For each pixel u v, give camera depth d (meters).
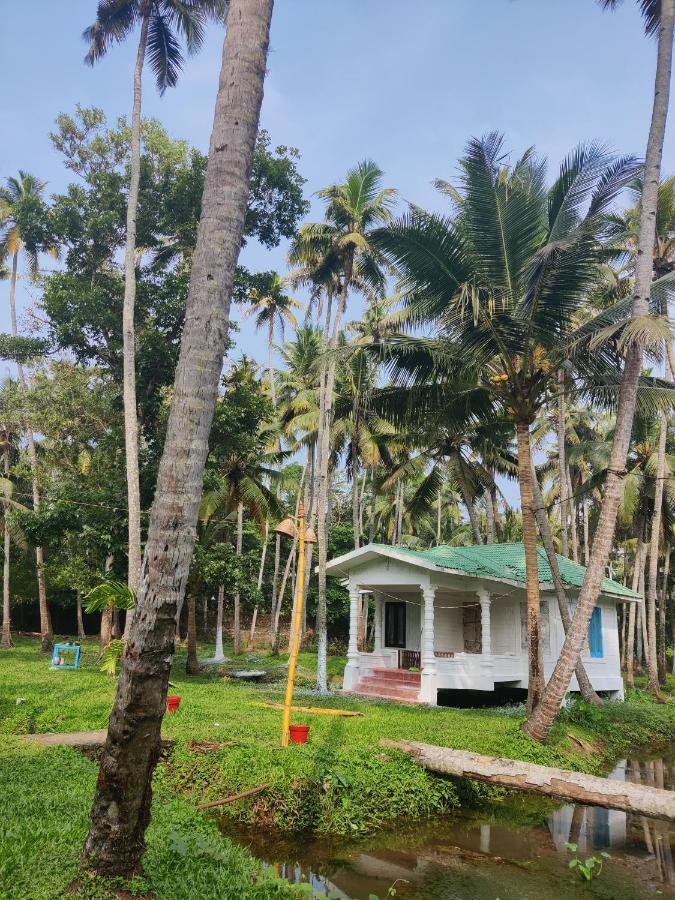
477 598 20.55
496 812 9.75
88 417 24.17
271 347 33.78
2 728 11.62
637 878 7.36
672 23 12.52
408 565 18.16
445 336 14.24
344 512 47.19
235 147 5.36
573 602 20.12
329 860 7.55
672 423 26.98
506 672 18.28
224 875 5.61
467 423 16.47
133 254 18.11
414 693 17.53
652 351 12.34
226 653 34.38
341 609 38.75
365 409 16.45
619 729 15.81
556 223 12.88
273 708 13.97
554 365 13.48
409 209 13.27
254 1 5.65
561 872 7.48
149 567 4.73
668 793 7.66
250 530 38.94
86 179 22.91
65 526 20.12
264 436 26.11
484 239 13.22
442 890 6.88
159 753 4.81
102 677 17.62
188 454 4.88
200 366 5.00
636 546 33.47
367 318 29.58
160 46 20.59
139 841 4.77
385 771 9.36
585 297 14.88
